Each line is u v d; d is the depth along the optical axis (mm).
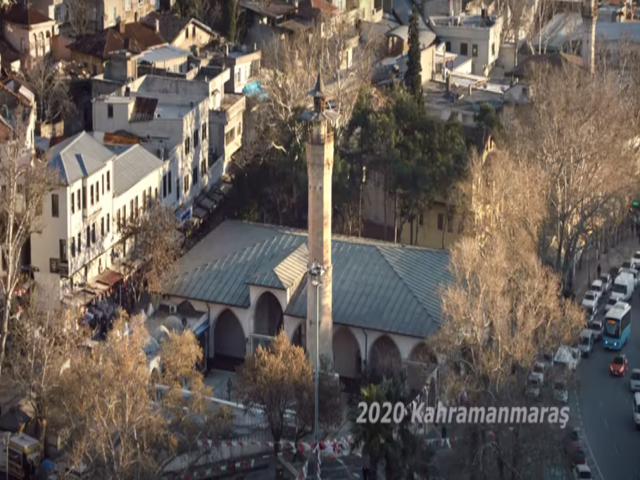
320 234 165750
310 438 154125
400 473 140750
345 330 175875
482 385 147750
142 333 148125
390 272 180125
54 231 173500
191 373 153000
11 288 159750
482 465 142625
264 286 178000
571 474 148000
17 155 170500
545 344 156875
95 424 137000
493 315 151250
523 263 169625
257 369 152375
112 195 184875
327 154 163375
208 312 181375
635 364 189375
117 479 133250
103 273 183250
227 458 151500
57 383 144500
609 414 173625
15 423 152375
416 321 173000
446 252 186625
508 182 192500
